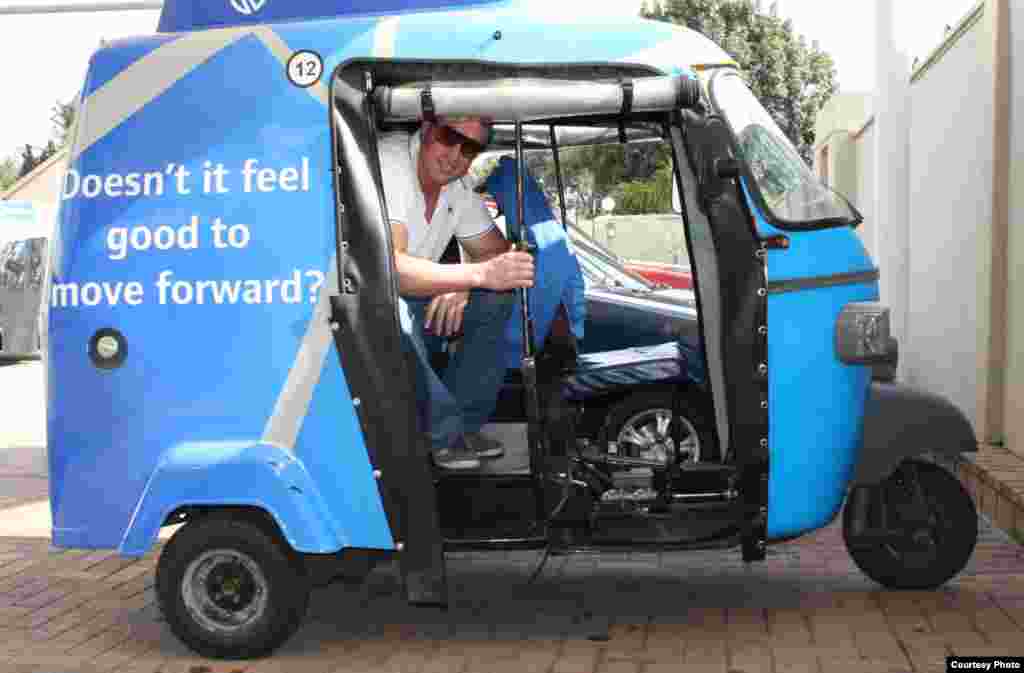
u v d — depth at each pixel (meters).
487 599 6.33
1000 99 9.57
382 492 5.25
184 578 5.39
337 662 5.35
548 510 5.41
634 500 5.61
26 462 11.49
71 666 5.39
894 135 11.79
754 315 5.31
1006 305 9.50
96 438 5.41
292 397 5.29
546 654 5.37
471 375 5.91
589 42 5.41
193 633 5.41
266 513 5.38
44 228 26.78
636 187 6.81
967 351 10.78
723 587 6.43
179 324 5.37
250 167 5.34
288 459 5.27
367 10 5.53
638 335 8.07
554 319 5.91
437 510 5.40
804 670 5.05
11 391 19.61
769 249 5.41
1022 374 8.89
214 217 5.36
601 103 5.14
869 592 6.21
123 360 5.39
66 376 5.44
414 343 5.43
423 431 5.38
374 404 5.24
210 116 5.40
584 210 6.80
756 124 5.61
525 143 6.56
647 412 7.30
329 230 5.29
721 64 5.56
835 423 5.55
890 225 11.82
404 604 6.29
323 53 5.37
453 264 5.68
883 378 5.91
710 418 7.29
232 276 5.33
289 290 5.30
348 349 5.23
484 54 5.36
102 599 6.55
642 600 6.21
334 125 5.30
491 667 5.21
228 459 5.25
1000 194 9.52
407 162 5.53
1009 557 6.93
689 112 5.29
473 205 6.03
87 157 5.46
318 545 5.18
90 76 5.50
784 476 5.47
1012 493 7.40
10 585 6.85
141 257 5.39
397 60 5.28
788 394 5.45
